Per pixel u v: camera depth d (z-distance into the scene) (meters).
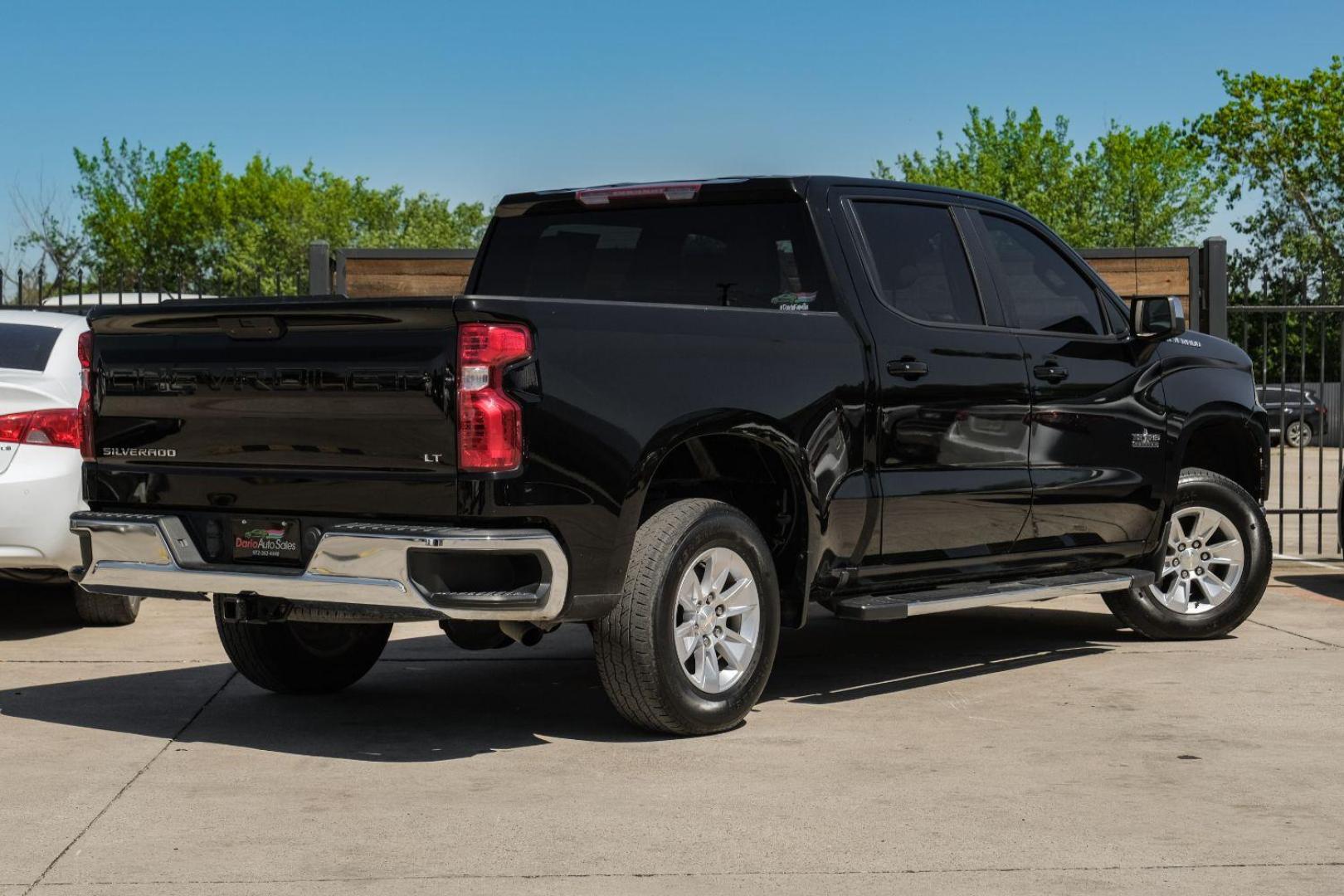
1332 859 4.15
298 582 5.21
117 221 81.19
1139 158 71.75
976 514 6.73
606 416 5.26
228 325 5.43
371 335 5.15
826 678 7.08
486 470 4.98
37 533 7.80
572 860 4.16
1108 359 7.40
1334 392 29.73
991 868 4.07
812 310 6.29
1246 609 8.15
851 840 4.35
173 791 4.95
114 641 8.16
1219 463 8.52
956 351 6.62
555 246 6.99
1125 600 7.99
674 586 5.53
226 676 7.12
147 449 5.68
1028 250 7.27
